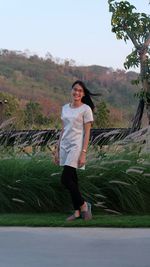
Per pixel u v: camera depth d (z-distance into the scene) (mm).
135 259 5047
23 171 8312
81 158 7094
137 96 11531
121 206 8297
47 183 8227
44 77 78438
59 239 5930
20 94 65812
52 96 59594
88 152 8727
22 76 80750
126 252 5316
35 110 24500
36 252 5352
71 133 7148
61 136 7336
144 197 8375
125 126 11414
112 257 5125
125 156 8844
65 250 5418
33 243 5742
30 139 9453
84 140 7137
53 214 7918
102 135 9172
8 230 6449
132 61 11969
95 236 6086
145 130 8977
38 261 5012
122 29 11992
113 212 8148
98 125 17531
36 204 8211
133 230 6469
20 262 4980
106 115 17828
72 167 7102
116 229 6551
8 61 89438
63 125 7301
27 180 8203
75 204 7121
